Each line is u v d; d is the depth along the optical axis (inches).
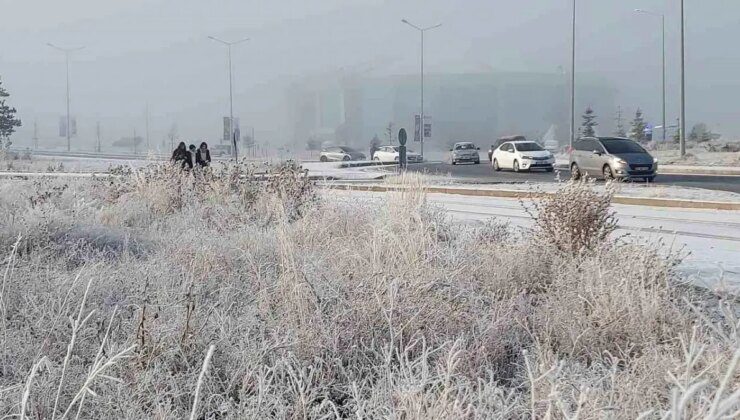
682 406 136.3
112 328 316.5
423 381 211.3
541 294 372.5
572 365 265.9
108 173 954.7
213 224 622.2
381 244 406.6
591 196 458.9
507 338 307.0
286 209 620.1
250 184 745.0
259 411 231.1
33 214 567.2
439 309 316.2
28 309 339.3
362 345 292.5
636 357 277.3
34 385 248.5
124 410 236.1
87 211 662.5
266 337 304.8
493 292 370.9
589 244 444.5
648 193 1098.7
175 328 300.4
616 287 328.5
